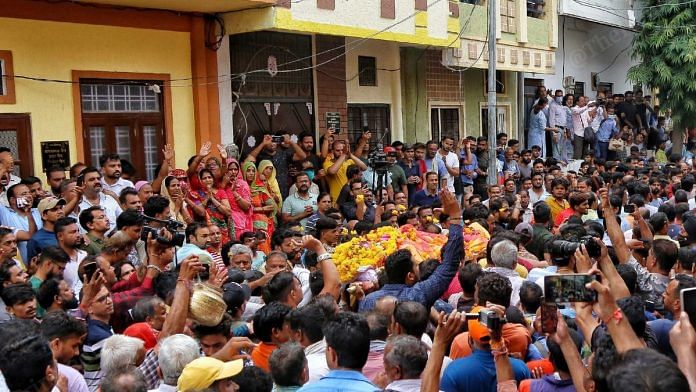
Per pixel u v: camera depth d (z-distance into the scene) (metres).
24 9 9.01
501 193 11.72
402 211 9.83
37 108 9.21
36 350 3.55
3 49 8.86
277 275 5.36
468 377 4.30
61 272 6.03
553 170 13.23
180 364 4.07
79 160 9.63
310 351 4.58
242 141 11.76
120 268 5.94
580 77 20.72
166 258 6.16
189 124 10.90
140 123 10.37
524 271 6.89
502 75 17.80
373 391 3.67
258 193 10.45
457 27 14.33
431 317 5.50
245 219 9.81
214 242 7.55
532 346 4.91
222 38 11.02
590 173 14.63
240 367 3.87
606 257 4.95
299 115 12.76
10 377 3.53
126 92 10.21
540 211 8.89
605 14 19.39
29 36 9.09
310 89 12.95
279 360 3.96
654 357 2.54
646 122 20.25
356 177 10.95
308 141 11.75
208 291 4.58
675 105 19.20
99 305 5.00
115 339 4.39
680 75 18.86
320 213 10.03
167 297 5.29
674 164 16.91
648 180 13.17
